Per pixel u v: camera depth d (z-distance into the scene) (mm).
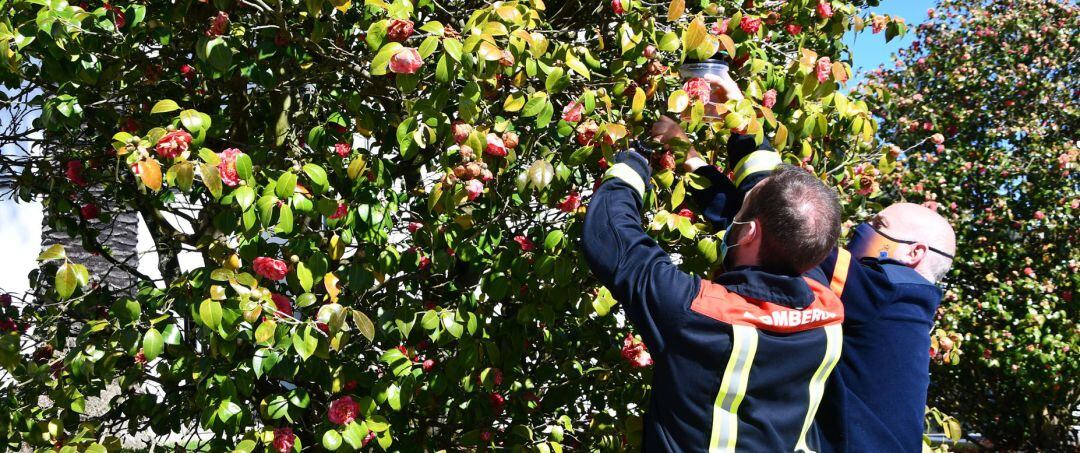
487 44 1916
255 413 2793
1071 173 7262
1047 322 6473
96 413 4090
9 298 2844
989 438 7562
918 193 6953
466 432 2719
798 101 2395
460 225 2379
